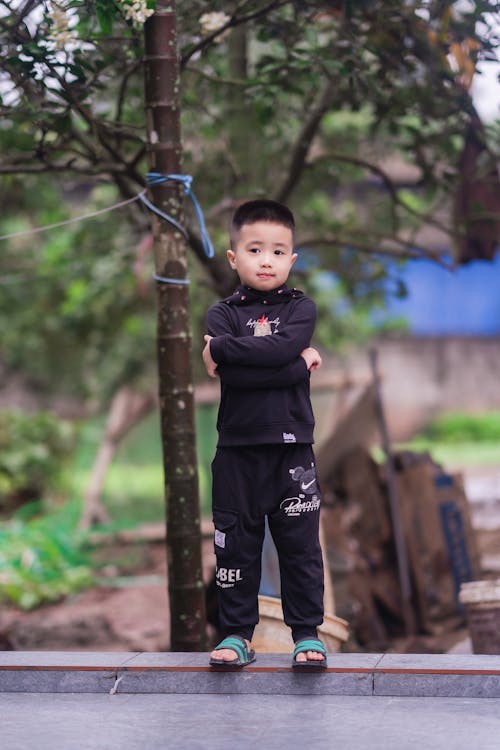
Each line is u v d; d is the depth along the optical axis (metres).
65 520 13.91
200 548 5.40
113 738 3.57
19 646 8.74
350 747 3.40
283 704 3.96
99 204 10.92
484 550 11.00
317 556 4.17
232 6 6.36
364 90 6.80
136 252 9.48
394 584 8.74
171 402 5.33
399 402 26.58
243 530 4.15
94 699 4.12
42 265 12.52
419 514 8.80
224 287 7.77
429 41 6.51
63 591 10.89
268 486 4.14
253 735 3.57
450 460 22.61
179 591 5.36
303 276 9.67
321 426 9.73
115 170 6.67
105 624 9.39
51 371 17.84
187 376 5.35
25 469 16.91
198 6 6.15
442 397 26.69
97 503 13.99
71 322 13.78
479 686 3.98
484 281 26.67
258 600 4.50
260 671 4.14
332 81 6.67
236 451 4.14
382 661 4.18
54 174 8.08
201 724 3.72
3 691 4.27
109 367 16.22
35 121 5.85
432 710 3.82
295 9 6.38
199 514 5.40
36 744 3.51
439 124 8.02
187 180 5.33
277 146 9.56
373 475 9.07
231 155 8.23
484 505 14.72
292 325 4.09
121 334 15.39
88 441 17.08
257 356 4.00
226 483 4.16
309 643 4.09
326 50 6.54
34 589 10.72
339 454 9.21
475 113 7.20
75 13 5.38
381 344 26.58
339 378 10.11
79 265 11.67
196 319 12.05
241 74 7.99
